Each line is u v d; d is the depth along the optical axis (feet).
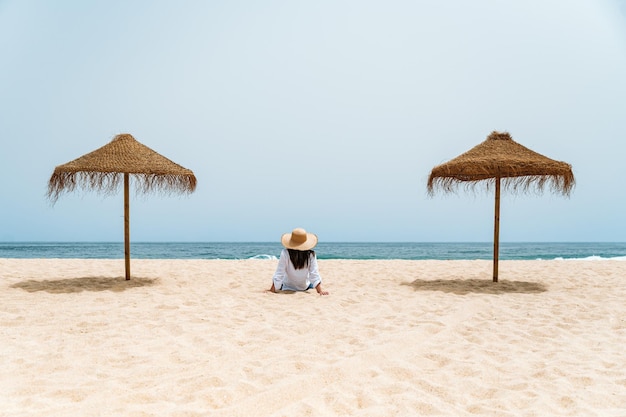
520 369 11.58
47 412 8.58
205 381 10.24
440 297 21.93
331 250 156.25
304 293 22.41
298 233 22.56
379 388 10.11
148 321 16.17
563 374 11.08
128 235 26.58
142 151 25.73
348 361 11.72
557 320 17.22
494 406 9.27
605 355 12.75
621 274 30.99
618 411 8.95
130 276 28.14
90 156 24.72
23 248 167.63
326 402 9.32
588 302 20.71
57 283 25.13
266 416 8.61
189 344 13.51
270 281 27.14
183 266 35.45
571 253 126.11
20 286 23.90
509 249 166.09
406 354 12.78
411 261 42.57
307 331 15.15
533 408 9.05
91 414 8.52
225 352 12.60
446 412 8.92
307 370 11.13
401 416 8.70
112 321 16.21
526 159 24.43
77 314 17.28
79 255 117.70
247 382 10.22
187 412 8.62
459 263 40.16
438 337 14.65
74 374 10.84
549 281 27.81
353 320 16.70
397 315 17.72
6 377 10.55
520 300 21.24
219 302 19.92
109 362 11.83
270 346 13.29
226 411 8.74
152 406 8.90
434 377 10.97
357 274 31.12
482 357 12.53
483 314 18.22
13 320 16.22
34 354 12.35
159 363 11.71
